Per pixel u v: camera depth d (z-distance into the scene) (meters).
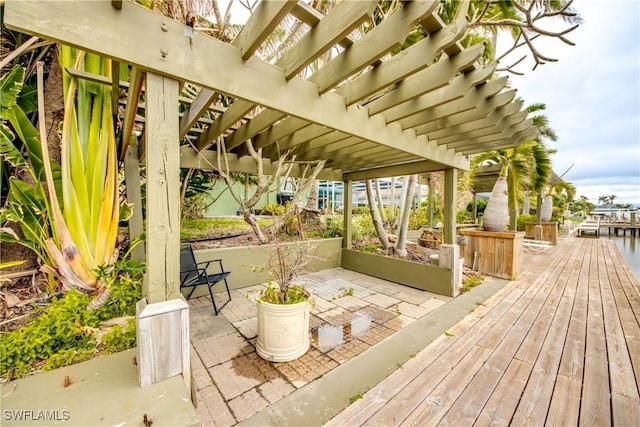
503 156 4.92
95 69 2.39
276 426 1.52
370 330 2.67
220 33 2.31
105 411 1.10
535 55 2.63
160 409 1.12
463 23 1.31
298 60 1.51
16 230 2.67
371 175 4.54
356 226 6.46
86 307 2.17
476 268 4.78
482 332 2.56
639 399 1.67
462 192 9.69
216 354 2.26
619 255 6.58
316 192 6.92
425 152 2.97
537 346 2.29
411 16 1.23
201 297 3.59
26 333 1.79
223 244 4.51
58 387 1.25
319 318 2.97
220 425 1.52
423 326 2.72
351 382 1.88
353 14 1.18
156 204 1.26
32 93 2.71
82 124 2.31
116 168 2.43
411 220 8.29
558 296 3.56
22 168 2.59
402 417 1.56
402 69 1.59
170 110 1.29
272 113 2.21
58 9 0.99
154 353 1.26
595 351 2.21
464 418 1.54
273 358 2.14
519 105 2.31
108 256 2.40
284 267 2.61
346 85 1.99
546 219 10.02
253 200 3.08
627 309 3.10
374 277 4.57
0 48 2.56
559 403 1.65
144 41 1.17
